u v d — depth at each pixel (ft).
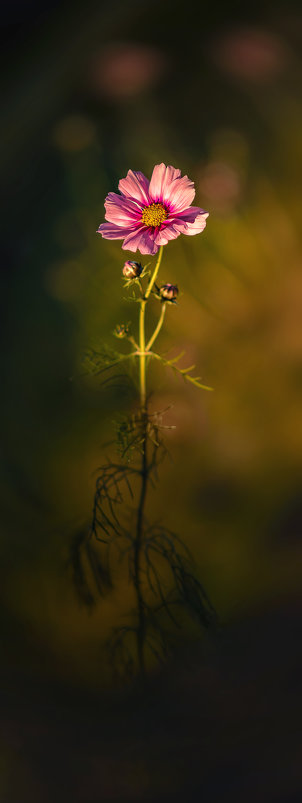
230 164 6.99
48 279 6.05
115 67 9.05
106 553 4.45
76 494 4.74
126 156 7.26
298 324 5.57
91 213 6.68
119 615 4.35
